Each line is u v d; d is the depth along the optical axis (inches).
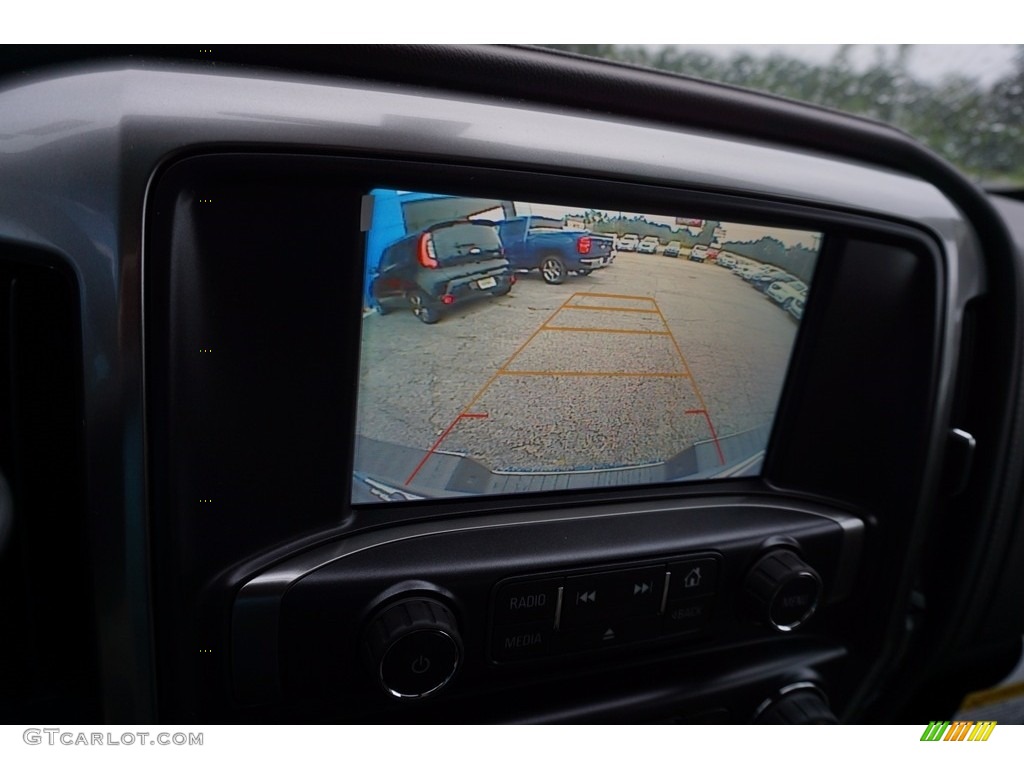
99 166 16.0
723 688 27.1
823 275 24.7
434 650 20.7
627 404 23.6
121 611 18.0
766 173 22.3
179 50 17.3
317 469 20.1
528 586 22.5
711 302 23.3
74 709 19.7
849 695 30.7
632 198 20.6
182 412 17.7
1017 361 27.3
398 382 20.6
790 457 26.6
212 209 17.1
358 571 20.8
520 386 22.0
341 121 17.7
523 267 20.7
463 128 18.8
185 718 19.9
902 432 26.8
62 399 17.5
